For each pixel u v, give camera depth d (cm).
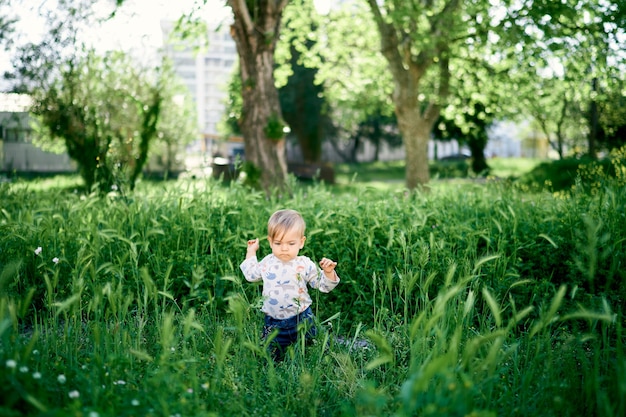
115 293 355
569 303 457
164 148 2497
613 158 710
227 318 442
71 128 904
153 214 593
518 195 669
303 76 3275
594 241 347
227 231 551
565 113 2358
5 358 268
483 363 260
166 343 279
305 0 1727
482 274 462
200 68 8269
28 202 661
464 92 1745
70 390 290
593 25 1272
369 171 3975
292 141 3659
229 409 290
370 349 392
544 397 302
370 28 1842
